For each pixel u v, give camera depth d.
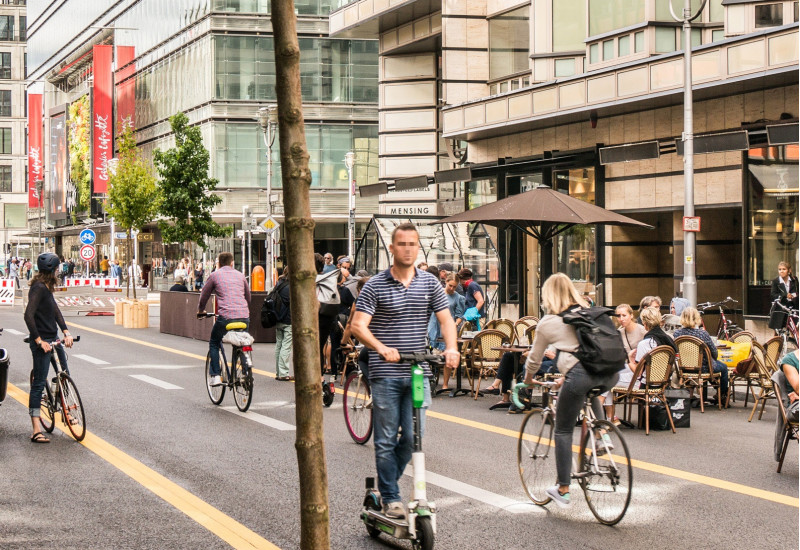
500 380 13.84
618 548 6.75
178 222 44.38
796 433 9.50
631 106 23.45
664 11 23.02
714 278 23.91
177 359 19.66
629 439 11.34
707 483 8.86
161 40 62.56
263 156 54.69
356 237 56.06
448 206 38.38
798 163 20.14
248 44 54.59
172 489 8.45
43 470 9.23
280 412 12.84
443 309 6.92
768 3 20.77
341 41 55.34
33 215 97.62
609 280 25.64
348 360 15.16
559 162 26.59
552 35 26.31
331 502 8.00
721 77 20.33
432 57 41.03
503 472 9.22
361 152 55.75
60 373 11.01
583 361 7.23
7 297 38.25
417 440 6.39
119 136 43.78
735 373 13.89
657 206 23.89
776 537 7.05
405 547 6.72
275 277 33.22
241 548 6.71
